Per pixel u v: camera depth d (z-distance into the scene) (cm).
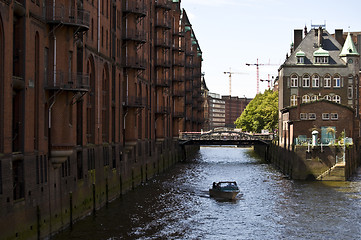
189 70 12506
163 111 7981
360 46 10681
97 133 4584
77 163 3981
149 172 7112
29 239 2961
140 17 6100
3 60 2681
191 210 4541
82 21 3641
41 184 3194
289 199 5169
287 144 7750
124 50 5831
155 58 8006
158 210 4494
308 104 7412
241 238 3578
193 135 10675
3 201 2628
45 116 3409
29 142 3044
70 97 3531
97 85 4622
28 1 3041
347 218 4244
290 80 9400
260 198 5247
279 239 3569
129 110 5788
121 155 5522
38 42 3234
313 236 3656
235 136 10206
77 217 3881
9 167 2727
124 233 3575
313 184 6303
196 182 6556
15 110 2970
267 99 12750
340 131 7388
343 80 9319
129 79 5872
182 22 11806
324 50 9469
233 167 8862
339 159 6656
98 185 4525
